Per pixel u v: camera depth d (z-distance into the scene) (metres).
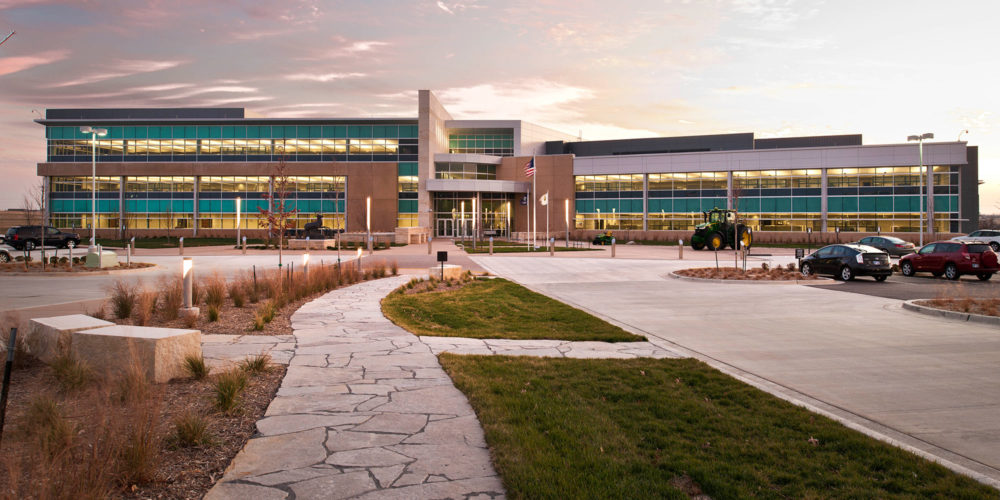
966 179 62.19
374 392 6.29
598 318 12.23
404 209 69.06
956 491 3.95
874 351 8.99
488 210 70.88
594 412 5.61
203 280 17.16
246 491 3.84
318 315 11.98
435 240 64.06
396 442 4.80
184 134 68.06
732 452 4.63
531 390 6.41
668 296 16.36
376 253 38.75
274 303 12.44
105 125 67.69
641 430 5.17
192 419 4.71
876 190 57.62
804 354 8.80
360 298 14.92
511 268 26.58
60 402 5.45
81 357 6.52
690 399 6.11
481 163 71.56
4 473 3.86
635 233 65.88
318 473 4.16
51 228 40.53
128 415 5.04
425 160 65.62
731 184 63.00
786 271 22.88
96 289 16.41
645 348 9.08
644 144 79.75
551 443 4.75
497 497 3.82
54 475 3.66
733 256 35.25
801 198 60.44
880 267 20.03
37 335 7.29
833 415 5.79
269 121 67.38
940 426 5.54
